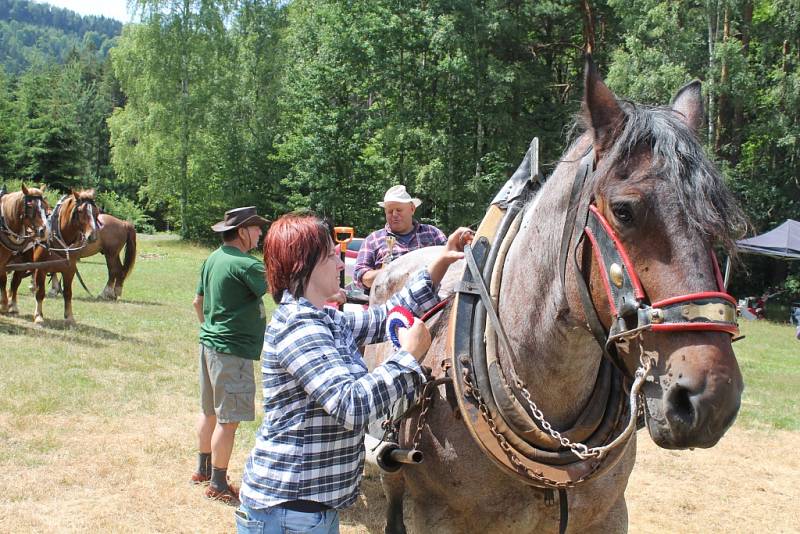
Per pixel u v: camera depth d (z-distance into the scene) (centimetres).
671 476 573
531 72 2914
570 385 230
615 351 201
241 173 3866
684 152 184
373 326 263
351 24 3069
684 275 178
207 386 484
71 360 830
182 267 2405
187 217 3834
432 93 2998
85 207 1104
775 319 2259
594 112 199
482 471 239
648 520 480
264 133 3884
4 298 1125
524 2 2862
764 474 586
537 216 232
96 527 422
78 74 7712
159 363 860
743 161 2741
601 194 191
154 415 650
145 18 3822
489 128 2822
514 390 233
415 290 272
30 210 1040
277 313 219
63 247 1085
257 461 220
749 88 2358
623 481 253
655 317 179
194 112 3819
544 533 245
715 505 514
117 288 1425
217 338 461
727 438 686
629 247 185
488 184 2783
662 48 2369
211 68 3812
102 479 495
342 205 3266
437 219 2995
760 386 962
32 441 555
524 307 233
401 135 2858
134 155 3900
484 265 256
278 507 214
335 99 3372
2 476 486
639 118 192
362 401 201
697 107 227
